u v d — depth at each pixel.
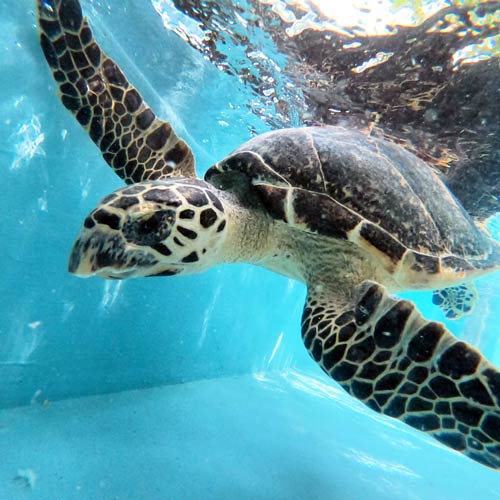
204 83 0.59
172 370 0.58
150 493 0.32
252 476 0.39
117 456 0.36
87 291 0.44
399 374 0.22
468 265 0.31
